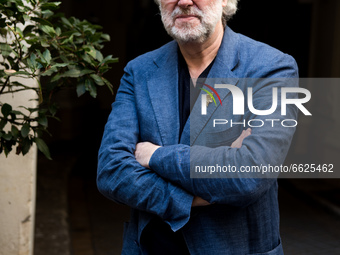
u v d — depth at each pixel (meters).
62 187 7.08
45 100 2.53
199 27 1.82
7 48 2.34
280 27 9.41
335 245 5.29
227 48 1.89
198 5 1.81
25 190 3.36
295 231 5.72
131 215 1.94
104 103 12.09
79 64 2.47
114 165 1.83
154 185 1.77
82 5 12.24
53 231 5.22
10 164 3.34
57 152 9.31
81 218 6.13
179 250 1.82
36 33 2.67
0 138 2.43
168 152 1.77
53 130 9.91
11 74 2.19
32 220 3.42
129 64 2.03
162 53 1.99
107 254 4.94
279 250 1.88
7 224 3.39
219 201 1.71
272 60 1.83
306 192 7.22
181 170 1.73
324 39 8.42
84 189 7.49
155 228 1.85
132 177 1.79
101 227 5.82
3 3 2.34
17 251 3.39
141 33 14.25
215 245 1.76
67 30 2.74
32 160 3.34
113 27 13.61
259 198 1.80
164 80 1.93
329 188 7.43
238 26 9.93
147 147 1.85
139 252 1.89
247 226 1.80
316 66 8.62
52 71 2.22
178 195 1.74
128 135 1.89
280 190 7.67
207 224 1.77
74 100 10.33
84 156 9.61
